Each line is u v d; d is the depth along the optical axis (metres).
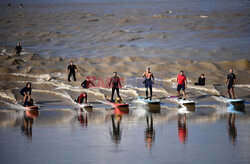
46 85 78.94
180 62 111.44
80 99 63.56
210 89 76.06
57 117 51.56
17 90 72.88
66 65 107.62
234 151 32.16
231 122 46.28
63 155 31.22
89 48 150.62
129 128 43.03
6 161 29.62
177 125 44.69
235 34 179.75
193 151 32.28
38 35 193.88
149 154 31.42
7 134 39.81
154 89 76.50
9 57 109.38
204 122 46.53
